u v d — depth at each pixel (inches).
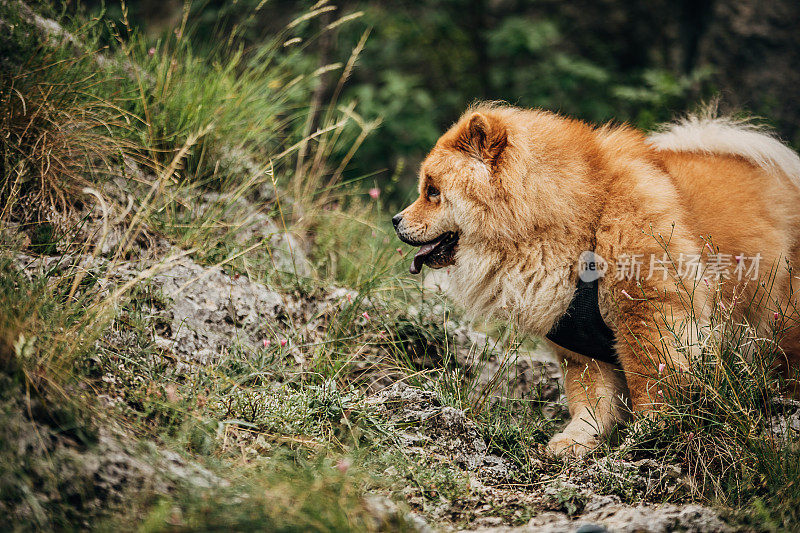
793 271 294.7
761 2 727.1
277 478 190.9
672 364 252.1
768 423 244.2
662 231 257.4
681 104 655.1
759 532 201.2
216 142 368.5
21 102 291.3
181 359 253.9
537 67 772.6
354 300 316.5
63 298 243.9
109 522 168.1
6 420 176.2
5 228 264.1
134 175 331.9
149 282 269.7
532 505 216.5
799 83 712.4
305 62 556.1
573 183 269.3
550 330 277.0
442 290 353.4
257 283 311.9
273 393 245.4
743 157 304.8
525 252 273.9
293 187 418.6
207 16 500.7
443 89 792.9
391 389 268.1
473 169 280.1
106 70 354.9
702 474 233.6
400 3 774.5
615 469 232.7
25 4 357.7
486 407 279.9
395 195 655.1
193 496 176.6
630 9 816.3
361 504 189.3
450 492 213.0
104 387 218.8
